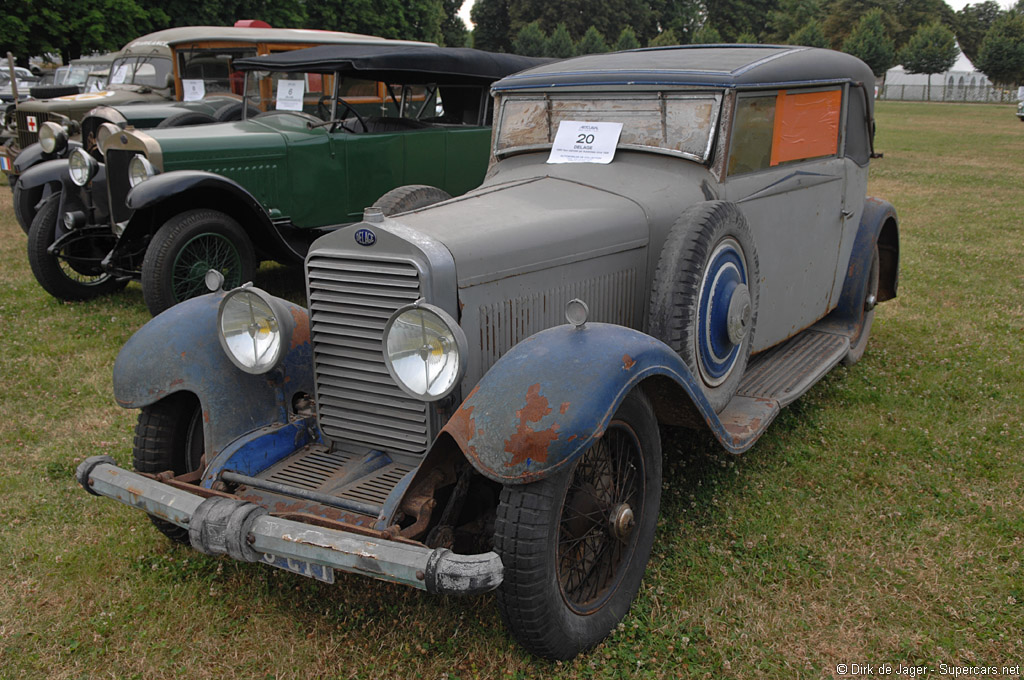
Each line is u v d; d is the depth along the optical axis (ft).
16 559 10.86
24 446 14.33
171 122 25.94
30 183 23.36
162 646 9.29
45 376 17.48
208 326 10.65
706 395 10.83
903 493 12.34
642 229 11.54
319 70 22.77
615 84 12.84
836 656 9.00
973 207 38.58
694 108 12.29
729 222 11.22
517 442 7.92
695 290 10.64
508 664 8.89
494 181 13.05
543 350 8.63
